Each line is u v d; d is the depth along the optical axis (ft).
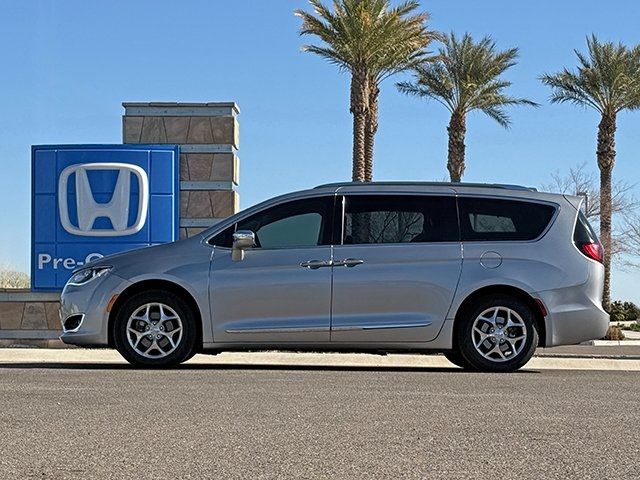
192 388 28.14
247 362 45.70
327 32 106.63
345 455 18.43
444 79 127.34
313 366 40.55
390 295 36.47
